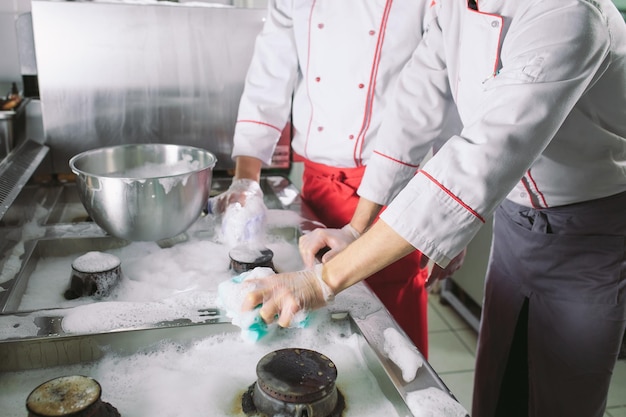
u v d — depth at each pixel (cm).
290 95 145
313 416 63
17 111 135
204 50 147
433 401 65
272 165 162
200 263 105
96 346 76
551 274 111
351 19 124
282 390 63
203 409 67
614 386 190
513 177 72
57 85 140
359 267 77
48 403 59
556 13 71
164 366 75
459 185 72
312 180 142
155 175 118
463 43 96
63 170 147
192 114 152
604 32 73
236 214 112
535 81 70
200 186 102
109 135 148
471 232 75
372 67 125
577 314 110
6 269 97
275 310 74
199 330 79
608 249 105
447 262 77
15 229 111
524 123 71
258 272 82
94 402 60
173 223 100
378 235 76
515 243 116
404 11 121
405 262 131
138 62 143
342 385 73
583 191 102
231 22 146
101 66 141
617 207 104
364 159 135
